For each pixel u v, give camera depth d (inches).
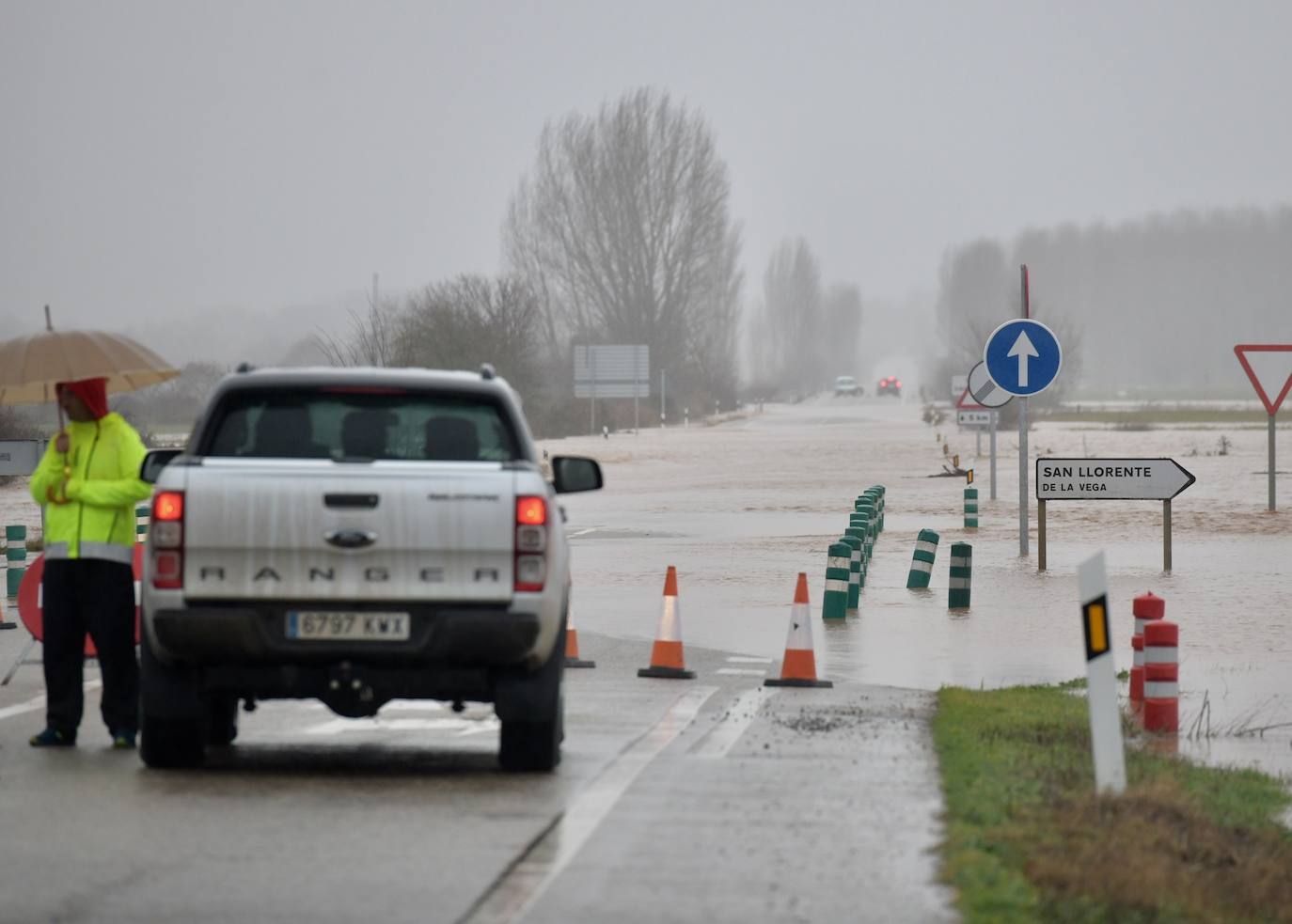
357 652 973.8
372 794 970.1
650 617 2065.7
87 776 1030.4
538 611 979.9
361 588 971.9
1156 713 1290.6
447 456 1021.2
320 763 1098.7
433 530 974.4
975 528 3248.0
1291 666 1637.6
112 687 1160.8
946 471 5196.9
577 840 837.8
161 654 992.9
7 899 716.7
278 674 984.3
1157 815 904.9
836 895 723.4
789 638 1520.7
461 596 976.9
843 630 1930.4
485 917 684.7
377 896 720.3
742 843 829.2
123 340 1177.4
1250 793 1079.6
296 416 1027.9
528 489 985.5
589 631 1940.2
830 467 5831.7
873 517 2933.1
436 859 791.7
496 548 977.5
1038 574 2485.2
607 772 1050.7
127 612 1158.3
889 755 1116.5
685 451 7175.2
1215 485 4507.9
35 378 1136.2
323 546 970.7
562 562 1030.4
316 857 796.0
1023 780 985.5
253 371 1051.3
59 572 1153.4
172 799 951.6
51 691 1166.3
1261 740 1293.1
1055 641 1830.7
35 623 1514.5
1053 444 7022.6
